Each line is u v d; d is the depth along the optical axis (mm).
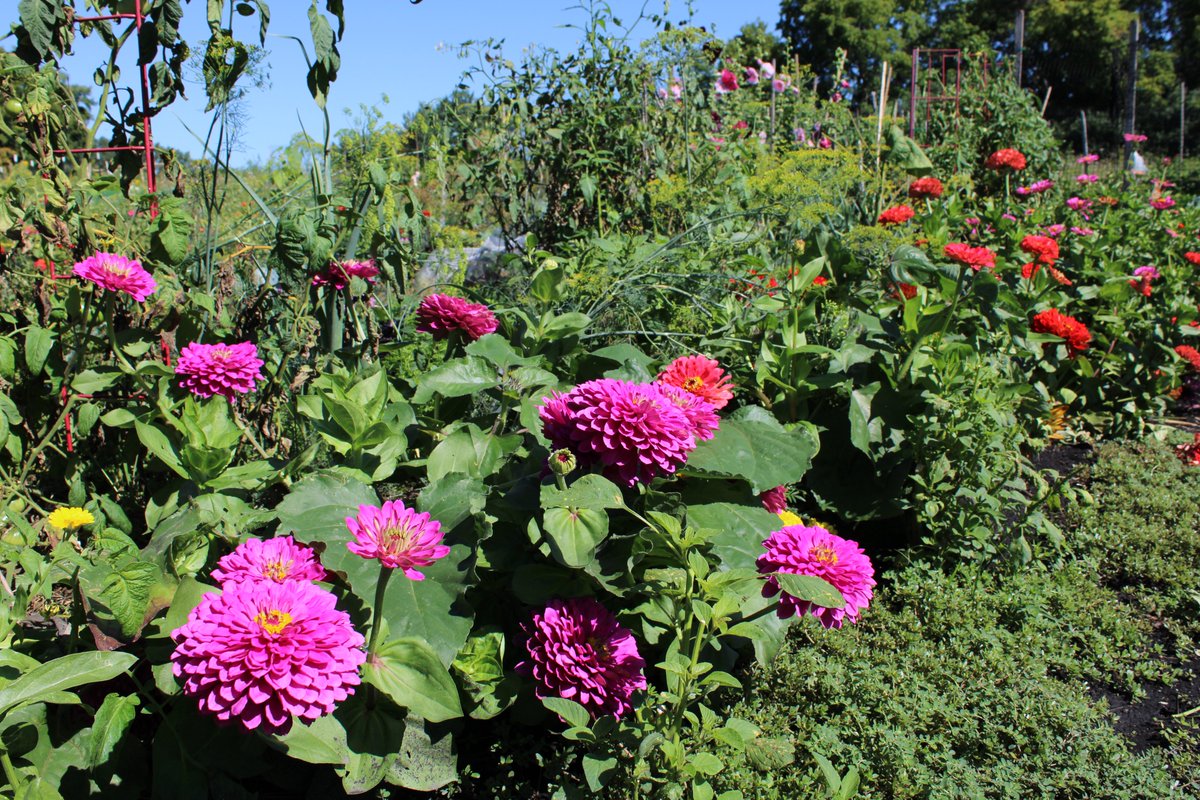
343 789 2129
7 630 1900
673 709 1999
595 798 2014
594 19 5547
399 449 2672
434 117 5695
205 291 3256
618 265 4281
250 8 3170
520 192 5781
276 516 2281
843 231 5426
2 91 2830
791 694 2463
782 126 8586
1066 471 4395
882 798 2158
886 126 8305
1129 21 30797
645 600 2305
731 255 4668
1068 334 4031
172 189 3389
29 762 1851
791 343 3479
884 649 2750
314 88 3256
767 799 2090
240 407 3238
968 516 3207
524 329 3412
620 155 5633
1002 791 2240
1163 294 5598
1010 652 2744
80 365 2969
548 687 2135
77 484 2846
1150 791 2242
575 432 2195
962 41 34844
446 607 2117
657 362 3783
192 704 1939
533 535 2203
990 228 6090
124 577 1890
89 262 2701
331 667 1667
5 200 2879
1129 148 15086
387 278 3650
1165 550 3416
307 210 3170
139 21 3100
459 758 2328
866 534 3652
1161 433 5016
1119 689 2762
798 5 37594
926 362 3469
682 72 5953
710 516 2400
